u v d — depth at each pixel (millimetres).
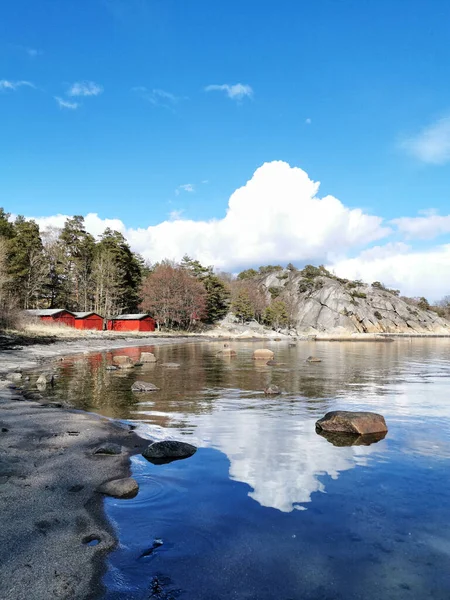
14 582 4074
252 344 63344
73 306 88000
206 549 4840
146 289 89625
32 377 21000
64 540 4945
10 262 62562
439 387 18547
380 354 42750
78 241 90375
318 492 6582
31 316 58938
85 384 18953
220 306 115375
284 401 14812
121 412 12812
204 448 8977
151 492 6504
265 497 6363
